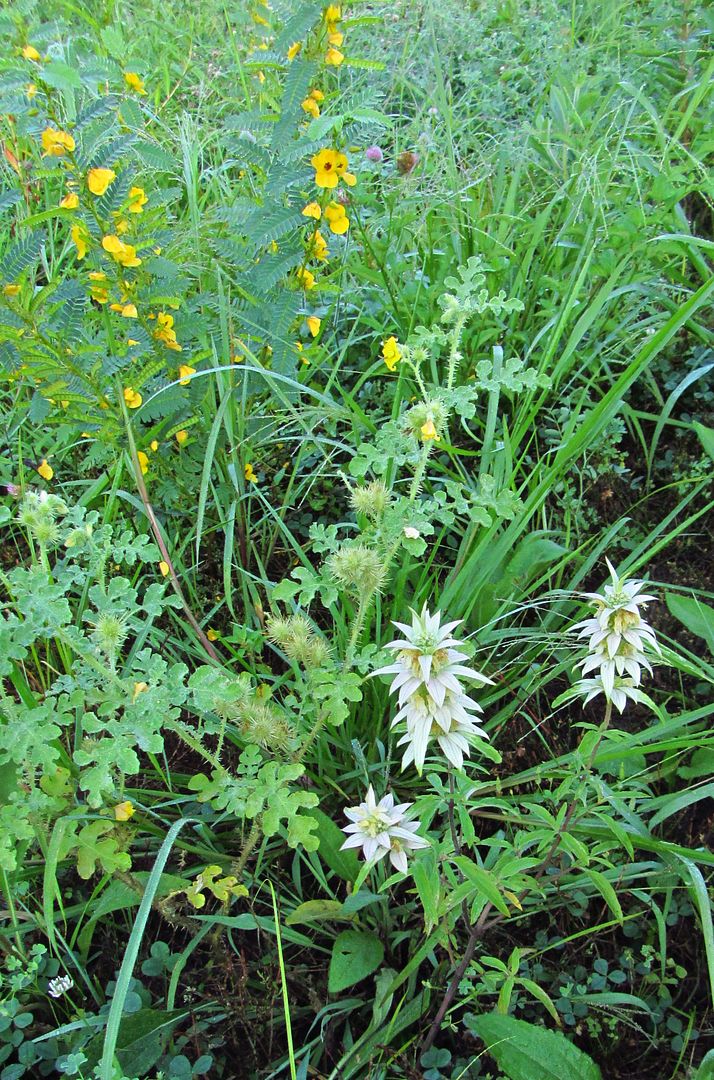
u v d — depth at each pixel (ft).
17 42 2.23
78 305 2.40
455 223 3.38
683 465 3.13
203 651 2.33
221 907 2.10
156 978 2.14
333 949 2.03
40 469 2.51
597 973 2.16
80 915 2.15
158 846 2.26
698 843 2.35
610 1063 2.08
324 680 1.88
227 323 2.60
